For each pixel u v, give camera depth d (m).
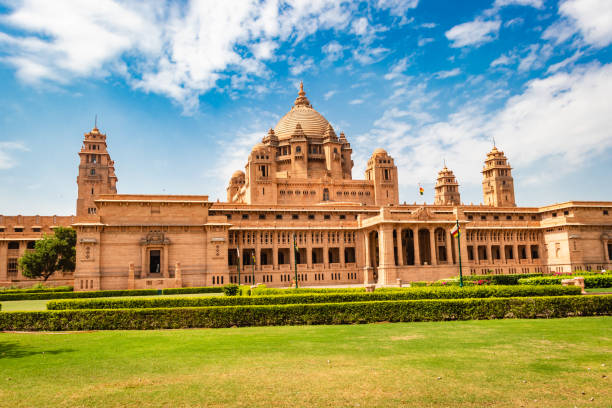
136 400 16.23
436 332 29.28
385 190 137.25
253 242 106.25
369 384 17.62
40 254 95.06
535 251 132.00
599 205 118.75
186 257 94.06
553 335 27.62
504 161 181.62
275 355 22.97
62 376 19.58
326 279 107.81
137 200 92.81
